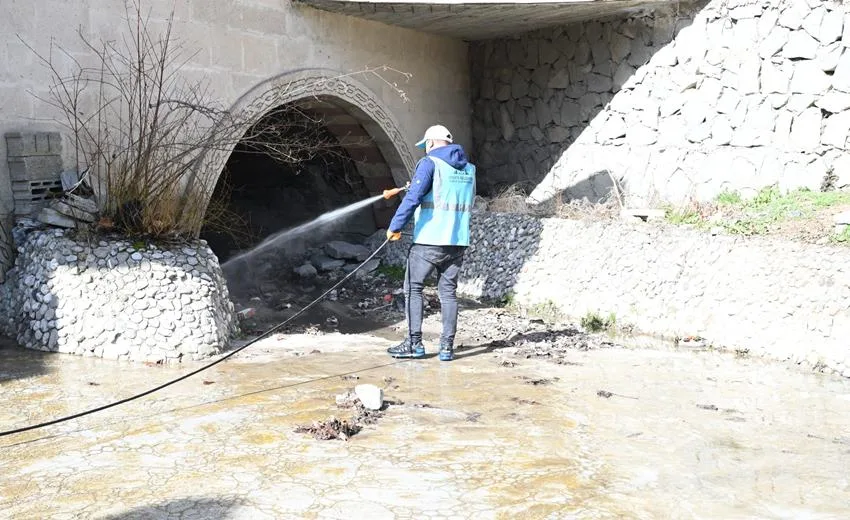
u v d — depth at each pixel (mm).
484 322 8633
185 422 5078
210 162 8828
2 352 6691
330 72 10555
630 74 11477
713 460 4578
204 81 8812
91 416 5168
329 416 5242
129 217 7348
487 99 13414
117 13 7902
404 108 12102
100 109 7652
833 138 9812
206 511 3781
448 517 3740
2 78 7059
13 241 7195
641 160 11430
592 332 8430
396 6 10156
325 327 8547
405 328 8547
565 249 9961
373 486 4098
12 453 4520
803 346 7215
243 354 6969
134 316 6676
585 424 5188
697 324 8094
